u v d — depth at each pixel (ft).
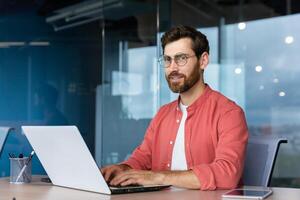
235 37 19.19
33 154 6.17
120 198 4.70
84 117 17.30
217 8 19.22
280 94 18.67
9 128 8.07
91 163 4.87
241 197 4.62
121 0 17.87
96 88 17.43
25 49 16.84
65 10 17.06
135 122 18.22
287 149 18.28
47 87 16.96
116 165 6.19
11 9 16.74
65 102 17.13
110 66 17.67
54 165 5.51
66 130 4.89
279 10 18.63
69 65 17.12
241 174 5.70
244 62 19.06
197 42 6.33
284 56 18.57
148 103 18.42
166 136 6.66
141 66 18.30
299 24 18.42
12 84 16.76
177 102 6.87
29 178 6.07
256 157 6.54
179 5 19.03
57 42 17.02
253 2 18.93
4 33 16.75
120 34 17.93
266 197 4.74
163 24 18.63
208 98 6.46
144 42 18.40
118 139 17.97
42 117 16.94
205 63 6.50
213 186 5.27
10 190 5.37
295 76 18.51
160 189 5.25
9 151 15.88
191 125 6.40
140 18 18.26
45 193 5.10
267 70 18.81
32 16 16.83
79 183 5.26
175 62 6.33
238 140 5.91
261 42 18.86
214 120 6.25
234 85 19.20
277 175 18.25
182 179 5.32
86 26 17.31
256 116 18.86
